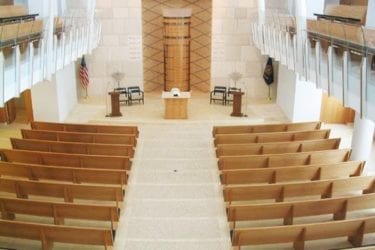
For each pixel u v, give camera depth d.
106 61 14.48
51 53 7.91
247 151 8.67
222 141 9.37
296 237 5.52
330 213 6.22
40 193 6.64
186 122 12.03
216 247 5.85
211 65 14.71
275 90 14.95
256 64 14.66
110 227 6.32
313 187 6.73
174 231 6.25
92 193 6.56
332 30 6.84
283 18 10.34
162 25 14.63
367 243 6.02
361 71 5.55
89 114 12.83
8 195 7.47
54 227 5.34
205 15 14.53
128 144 9.33
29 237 5.47
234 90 14.00
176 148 10.02
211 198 7.35
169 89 14.87
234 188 6.52
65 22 9.81
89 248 5.91
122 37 14.23
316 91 11.80
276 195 6.68
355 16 8.80
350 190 6.92
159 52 14.97
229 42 14.42
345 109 12.16
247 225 6.44
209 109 13.41
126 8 13.92
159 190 7.64
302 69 8.34
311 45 7.91
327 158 8.12
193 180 8.11
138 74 14.71
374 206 6.29
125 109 13.31
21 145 8.73
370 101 5.56
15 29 6.45
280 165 7.98
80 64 14.22
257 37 13.23
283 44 9.88
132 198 7.30
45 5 8.70
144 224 6.43
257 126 10.12
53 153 7.89
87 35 11.68
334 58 6.73
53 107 11.80
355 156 8.84
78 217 6.01
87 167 7.95
